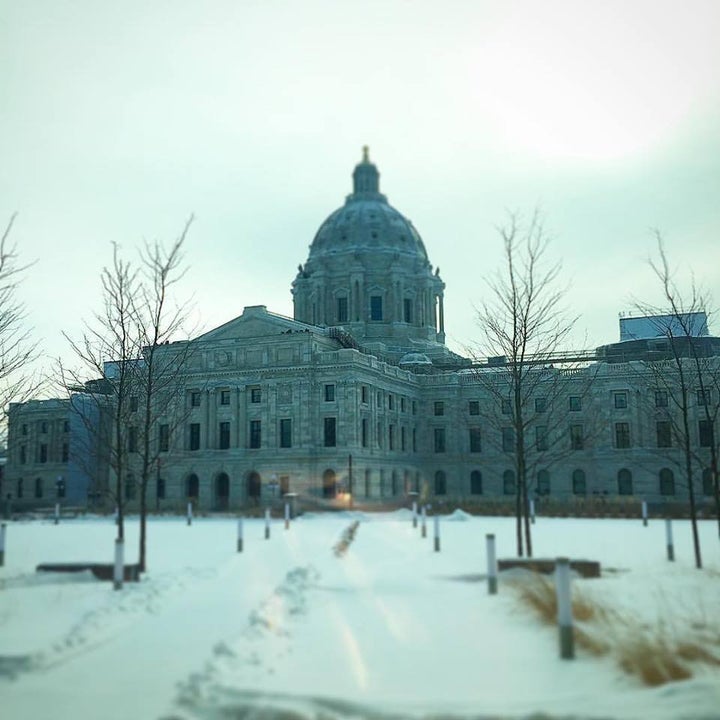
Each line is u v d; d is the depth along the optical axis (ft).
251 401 300.61
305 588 63.10
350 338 324.80
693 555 92.94
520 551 90.79
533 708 31.55
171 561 87.61
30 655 39.58
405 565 80.23
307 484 284.41
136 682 36.17
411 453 343.26
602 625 46.83
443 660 39.88
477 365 341.41
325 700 32.22
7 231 82.79
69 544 112.68
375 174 451.53
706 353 303.07
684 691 33.73
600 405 320.91
